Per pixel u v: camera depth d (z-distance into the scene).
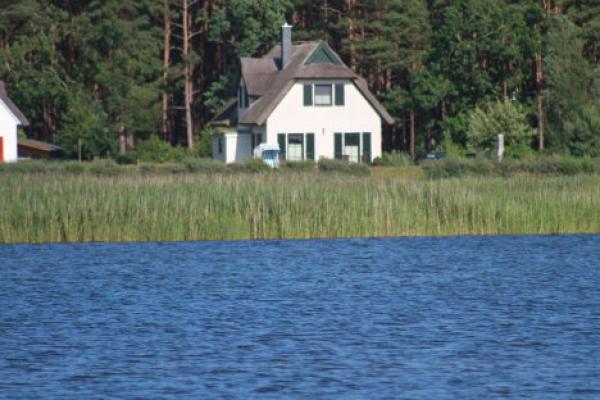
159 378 83.56
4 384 81.94
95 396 78.69
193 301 118.31
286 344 95.25
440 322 105.31
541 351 92.00
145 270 141.50
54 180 171.88
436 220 170.12
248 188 171.38
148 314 110.31
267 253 157.75
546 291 124.12
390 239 173.50
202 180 178.75
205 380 82.88
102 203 164.88
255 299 119.69
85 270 141.00
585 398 78.25
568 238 171.75
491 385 81.44
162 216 166.12
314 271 141.38
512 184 183.75
